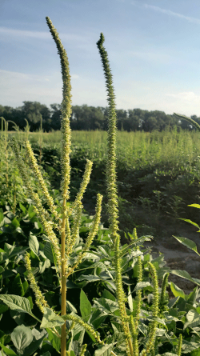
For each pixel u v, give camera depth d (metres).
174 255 5.30
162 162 8.92
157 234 6.19
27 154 1.16
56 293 2.19
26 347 1.46
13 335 1.45
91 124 68.12
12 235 3.11
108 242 2.72
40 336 1.63
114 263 1.11
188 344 1.63
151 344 1.17
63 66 1.07
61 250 1.23
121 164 10.10
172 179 7.86
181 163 8.31
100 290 2.37
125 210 7.49
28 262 1.21
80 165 12.26
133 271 2.34
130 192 9.34
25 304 1.16
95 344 1.59
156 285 1.13
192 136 11.28
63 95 1.10
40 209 1.16
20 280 2.03
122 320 1.10
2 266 2.24
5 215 3.68
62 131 1.13
